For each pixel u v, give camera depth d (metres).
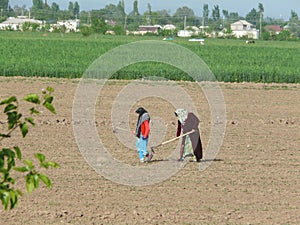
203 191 28.70
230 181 30.50
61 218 24.25
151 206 26.23
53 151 35.56
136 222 24.12
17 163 31.95
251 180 30.81
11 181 11.70
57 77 79.69
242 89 71.69
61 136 40.03
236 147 38.72
